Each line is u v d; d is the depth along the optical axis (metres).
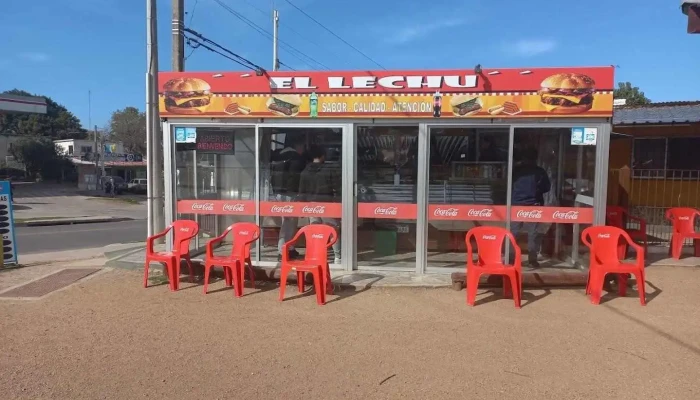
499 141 6.91
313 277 6.16
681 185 11.68
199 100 7.32
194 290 6.29
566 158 6.99
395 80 6.88
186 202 7.60
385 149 7.09
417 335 4.66
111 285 6.57
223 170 7.66
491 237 5.95
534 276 6.09
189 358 4.16
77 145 68.38
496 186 6.94
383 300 5.80
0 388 3.62
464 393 3.53
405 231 7.28
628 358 4.11
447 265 7.20
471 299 5.59
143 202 34.53
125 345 4.45
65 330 4.84
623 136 9.77
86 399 3.46
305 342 4.50
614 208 8.09
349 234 7.18
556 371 3.88
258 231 6.42
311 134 7.29
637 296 5.89
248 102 7.23
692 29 5.57
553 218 6.81
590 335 4.63
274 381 3.73
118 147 68.38
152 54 8.88
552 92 6.61
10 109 34.22
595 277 5.66
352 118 7.02
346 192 7.15
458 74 6.75
